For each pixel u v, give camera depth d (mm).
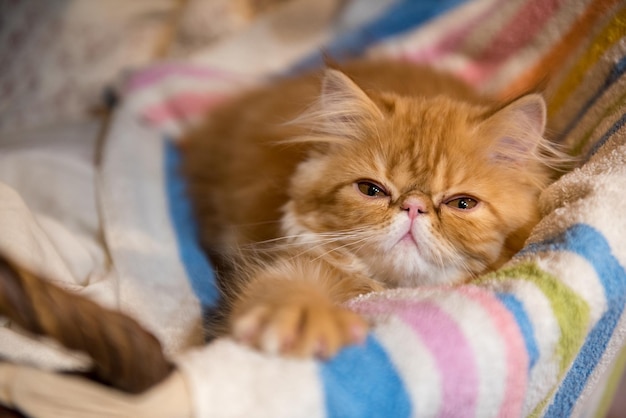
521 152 413
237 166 490
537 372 332
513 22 539
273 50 607
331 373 297
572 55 484
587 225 352
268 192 457
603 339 359
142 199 495
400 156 406
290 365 296
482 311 320
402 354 306
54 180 512
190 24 642
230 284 423
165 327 409
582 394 376
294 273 381
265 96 526
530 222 407
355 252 411
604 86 447
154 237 471
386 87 481
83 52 637
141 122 572
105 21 643
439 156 403
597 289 340
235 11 640
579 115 457
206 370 286
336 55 583
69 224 484
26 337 348
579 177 391
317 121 442
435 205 398
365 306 336
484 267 405
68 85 633
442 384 305
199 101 578
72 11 638
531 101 402
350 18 596
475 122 412
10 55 635
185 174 524
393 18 585
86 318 277
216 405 282
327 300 336
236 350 297
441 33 569
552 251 349
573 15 502
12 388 293
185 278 446
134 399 278
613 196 364
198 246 483
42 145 549
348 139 425
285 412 287
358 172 411
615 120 422
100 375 283
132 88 584
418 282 409
